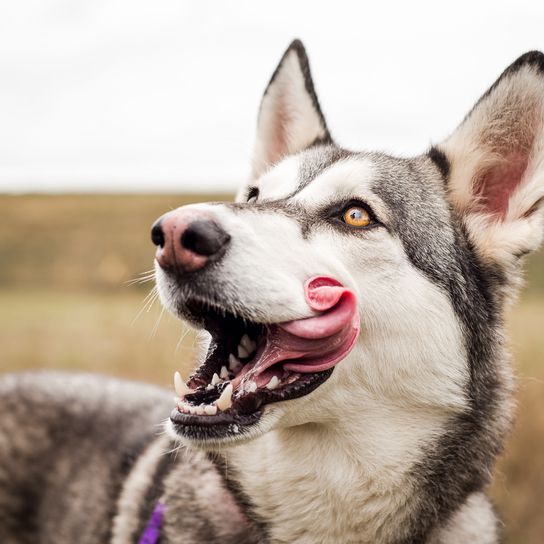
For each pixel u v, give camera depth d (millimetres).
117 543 613
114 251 4434
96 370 1270
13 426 729
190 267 491
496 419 576
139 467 642
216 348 528
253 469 556
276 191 614
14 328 1832
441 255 583
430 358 553
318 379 515
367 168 590
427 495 555
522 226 595
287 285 505
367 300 546
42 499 700
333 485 546
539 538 779
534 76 583
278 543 558
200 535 562
